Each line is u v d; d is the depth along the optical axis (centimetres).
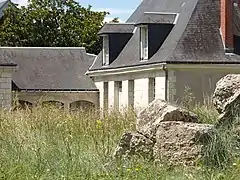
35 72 3822
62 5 5166
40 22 5084
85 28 5147
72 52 4012
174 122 1057
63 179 902
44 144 1145
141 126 1126
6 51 3925
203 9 3319
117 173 945
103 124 1364
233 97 1072
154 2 3859
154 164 993
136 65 3316
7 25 5066
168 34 3322
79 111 1769
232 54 3181
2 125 1359
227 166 963
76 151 1076
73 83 3800
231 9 3244
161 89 3098
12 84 3684
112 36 3675
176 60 3058
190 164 1016
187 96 2316
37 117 1516
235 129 1038
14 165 963
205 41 3195
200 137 1025
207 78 3106
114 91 3594
